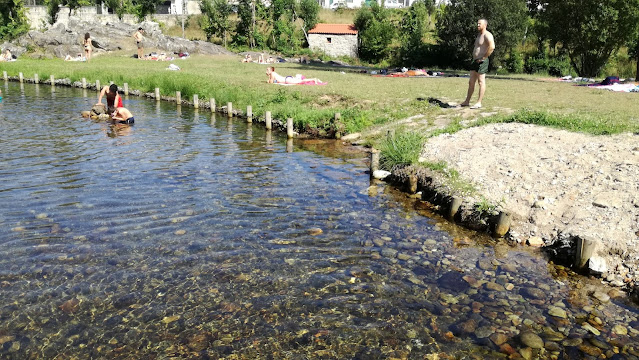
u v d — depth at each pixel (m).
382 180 12.12
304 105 20.53
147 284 6.68
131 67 38.09
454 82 26.22
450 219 9.52
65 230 8.30
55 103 24.17
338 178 12.16
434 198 10.48
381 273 7.20
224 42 58.12
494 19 42.28
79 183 10.94
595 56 38.53
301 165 13.33
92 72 33.41
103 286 6.60
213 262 7.34
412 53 50.91
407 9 63.47
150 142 15.66
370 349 5.46
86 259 7.31
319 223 9.06
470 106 16.92
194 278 6.87
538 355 5.38
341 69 38.84
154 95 27.36
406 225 9.20
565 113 14.47
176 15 64.25
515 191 9.73
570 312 6.27
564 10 36.84
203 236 8.24
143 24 53.56
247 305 6.26
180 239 8.10
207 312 6.09
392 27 55.56
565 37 38.03
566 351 5.45
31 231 8.23
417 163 11.76
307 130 17.69
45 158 13.08
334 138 17.02
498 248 8.28
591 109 15.44
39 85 33.03
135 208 9.45
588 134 11.85
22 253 7.44
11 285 6.56
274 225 8.87
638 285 6.81
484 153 11.68
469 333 5.78
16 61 44.91
